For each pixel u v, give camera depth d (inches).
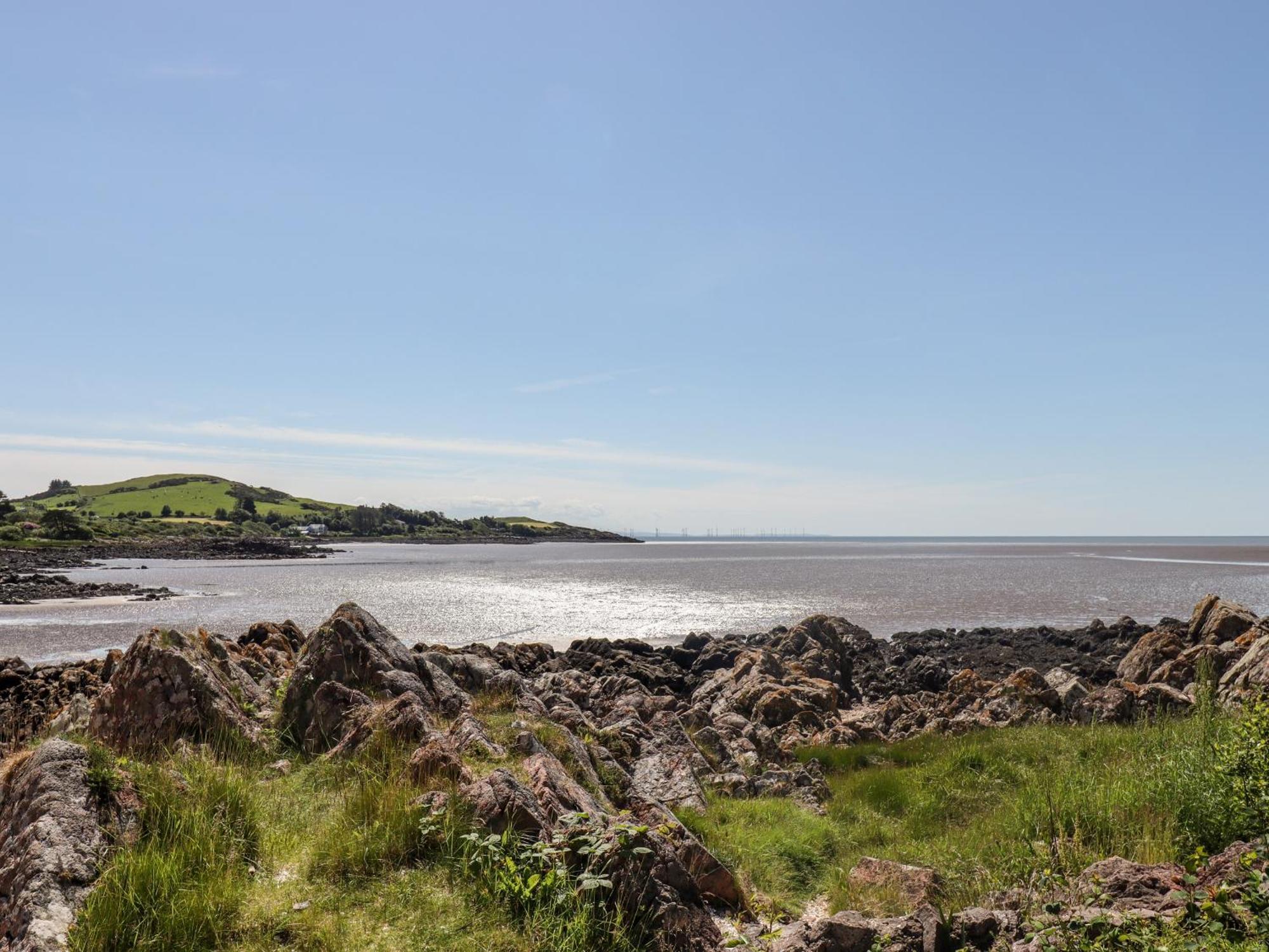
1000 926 277.1
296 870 268.2
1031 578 4195.4
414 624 2116.1
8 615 2144.4
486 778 303.3
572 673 1055.6
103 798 265.1
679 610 2564.0
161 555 5585.6
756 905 336.8
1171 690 836.0
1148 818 373.4
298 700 451.8
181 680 406.3
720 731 784.3
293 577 3939.5
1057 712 848.9
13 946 208.5
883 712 1026.1
